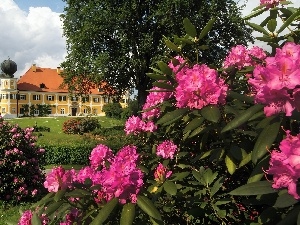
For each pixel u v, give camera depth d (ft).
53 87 282.77
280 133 6.07
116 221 6.93
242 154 7.15
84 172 8.33
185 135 8.56
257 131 7.00
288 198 5.16
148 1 85.25
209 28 8.68
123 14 84.43
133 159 7.74
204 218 8.37
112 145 37.37
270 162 5.29
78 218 7.59
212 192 7.64
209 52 74.59
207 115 6.77
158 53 87.71
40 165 34.30
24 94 270.87
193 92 7.04
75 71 94.27
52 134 95.04
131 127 11.06
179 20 80.64
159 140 10.73
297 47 5.62
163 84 8.48
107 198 7.02
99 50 94.27
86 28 86.33
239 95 7.24
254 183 5.63
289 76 5.29
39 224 7.68
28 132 33.27
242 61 9.33
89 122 105.50
